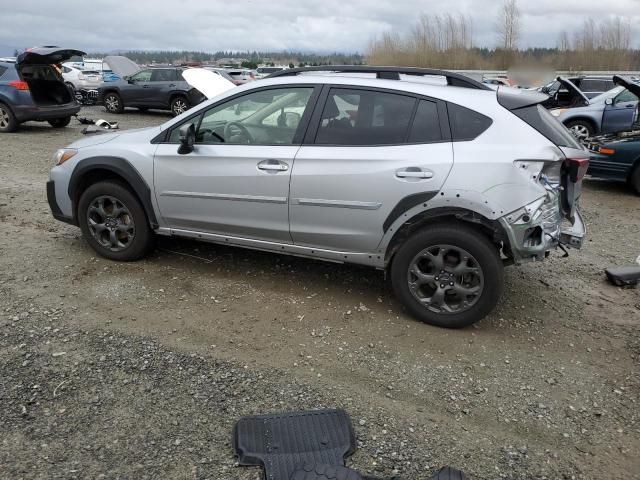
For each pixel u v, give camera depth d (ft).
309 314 13.52
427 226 12.67
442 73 13.50
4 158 31.89
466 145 12.26
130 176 15.07
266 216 13.92
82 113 60.08
